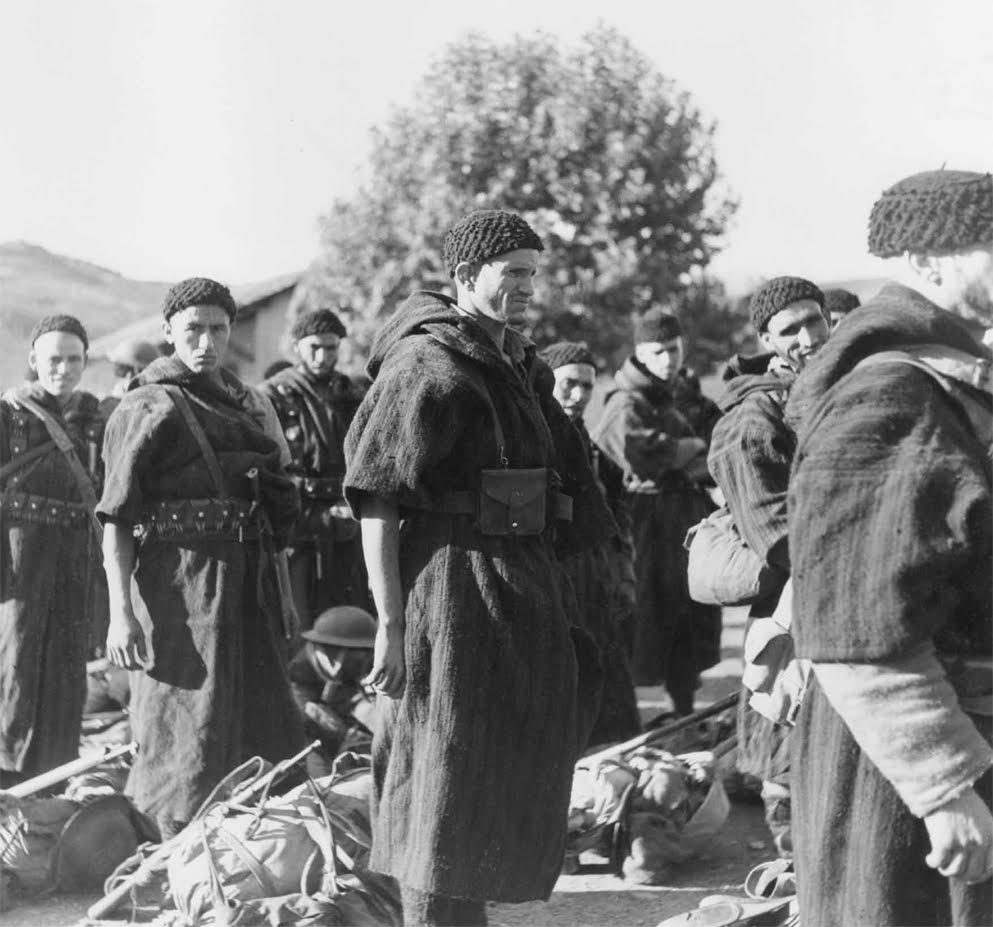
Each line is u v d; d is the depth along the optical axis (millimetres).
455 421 3467
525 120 17984
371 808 3635
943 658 2391
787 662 3645
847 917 2361
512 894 3502
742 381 4102
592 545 3934
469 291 3656
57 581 5488
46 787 4828
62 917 4336
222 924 3779
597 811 4801
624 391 7309
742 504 3877
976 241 2389
